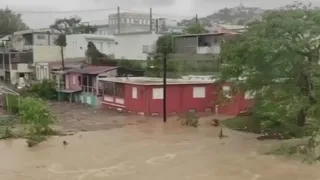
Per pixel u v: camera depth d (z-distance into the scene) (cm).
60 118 3772
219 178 2012
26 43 7275
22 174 2097
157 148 2645
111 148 2648
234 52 2875
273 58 2517
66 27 9062
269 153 2481
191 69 5181
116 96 4359
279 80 2688
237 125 3369
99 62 6078
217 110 4109
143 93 3966
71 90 5016
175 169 2173
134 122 3612
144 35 6444
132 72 5241
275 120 2841
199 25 7150
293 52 2436
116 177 2044
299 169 2148
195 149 2612
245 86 3016
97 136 3027
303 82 2562
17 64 6512
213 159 2364
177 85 4016
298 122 2705
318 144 2361
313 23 2408
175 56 5316
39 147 2691
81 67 5494
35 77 6366
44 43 7225
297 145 2572
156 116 3931
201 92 4131
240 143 2775
